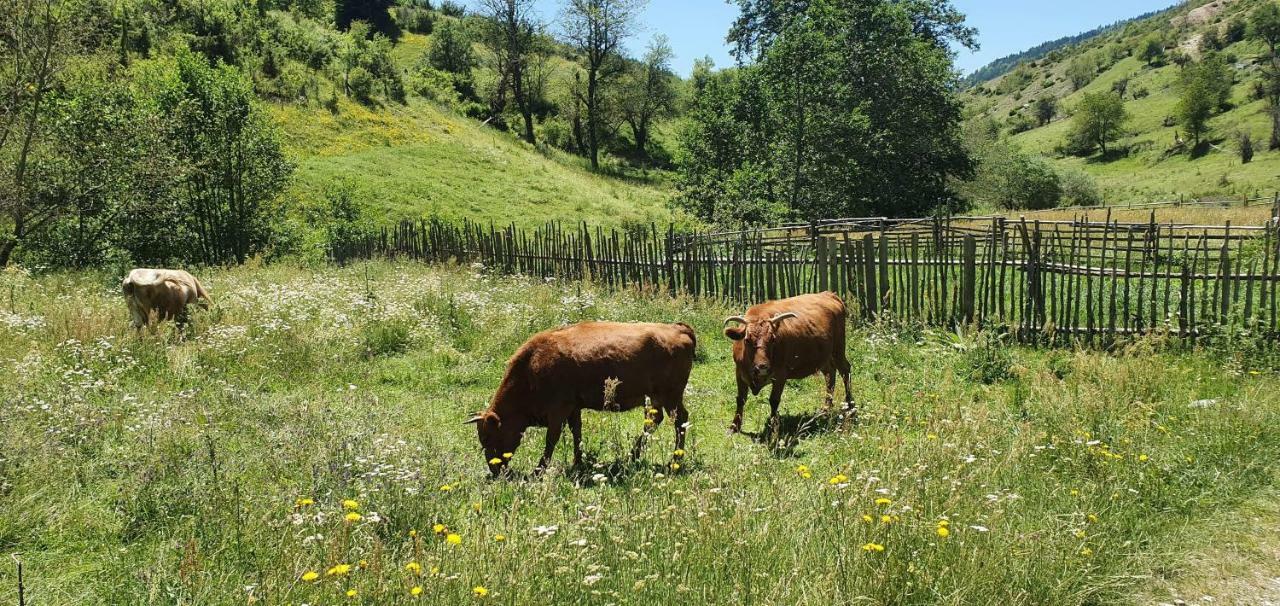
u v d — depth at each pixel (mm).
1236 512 5312
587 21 63344
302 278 15766
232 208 24078
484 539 4215
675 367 6734
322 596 3740
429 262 20219
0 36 19766
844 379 8672
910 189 35625
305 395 8156
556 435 6449
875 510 4531
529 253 17734
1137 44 167625
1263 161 68688
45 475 5379
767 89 33531
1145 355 8414
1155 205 37375
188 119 23250
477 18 66625
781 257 12664
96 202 20938
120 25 36469
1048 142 110938
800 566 4098
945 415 6539
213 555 4332
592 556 4188
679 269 14422
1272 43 114125
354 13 74438
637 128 72062
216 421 6895
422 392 8742
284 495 5176
